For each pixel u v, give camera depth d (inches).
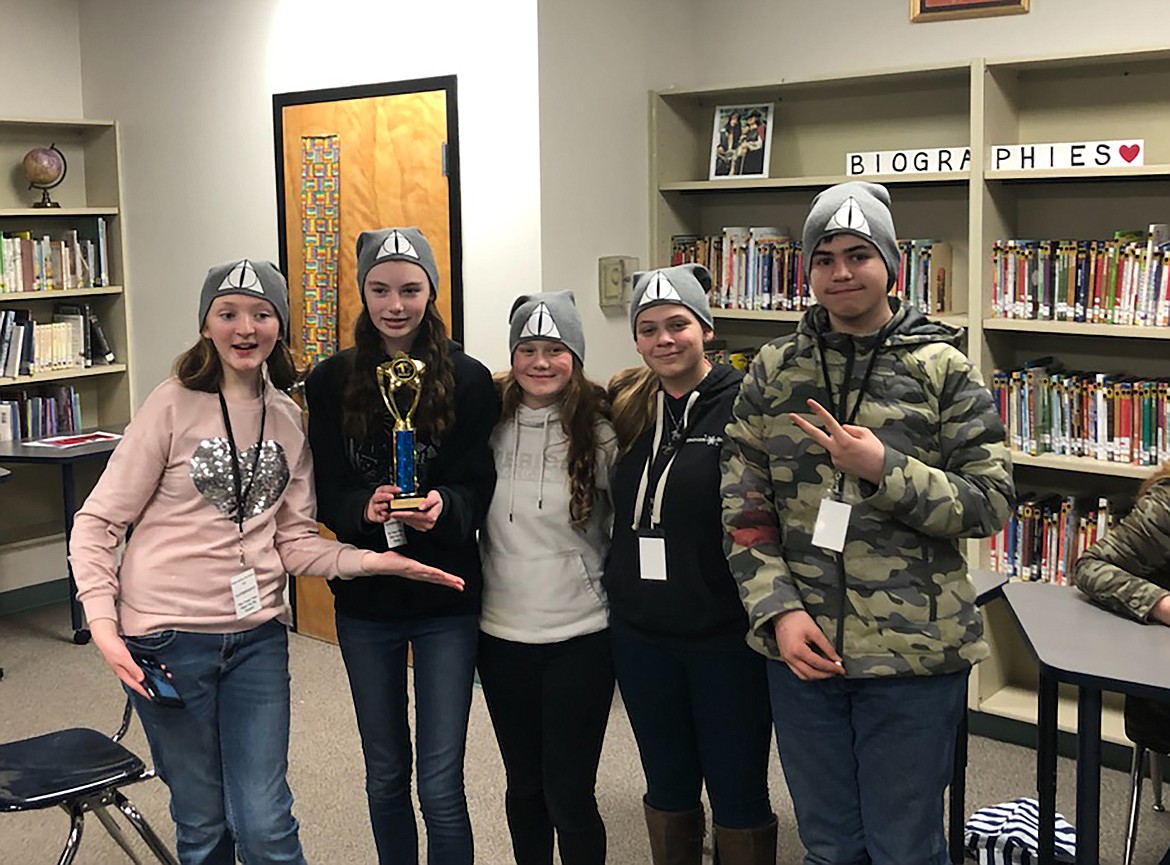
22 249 206.8
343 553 99.6
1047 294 150.6
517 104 164.4
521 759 104.7
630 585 98.5
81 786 103.0
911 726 86.7
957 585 86.4
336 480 102.4
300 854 100.3
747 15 180.5
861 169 165.0
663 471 97.0
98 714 167.9
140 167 212.5
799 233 180.4
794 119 178.7
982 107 149.6
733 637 95.8
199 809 98.6
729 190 183.3
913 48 166.2
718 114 179.6
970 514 82.7
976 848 125.6
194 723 96.8
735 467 92.4
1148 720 115.9
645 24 177.9
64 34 216.8
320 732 160.4
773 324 184.2
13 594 218.2
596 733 102.7
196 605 95.9
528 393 104.0
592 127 170.9
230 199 199.8
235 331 95.4
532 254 165.8
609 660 102.7
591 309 173.5
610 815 136.6
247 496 98.0
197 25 199.3
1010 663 166.4
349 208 183.8
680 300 96.4
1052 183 157.3
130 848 113.9
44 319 222.5
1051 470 162.4
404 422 97.6
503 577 102.3
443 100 170.9
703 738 98.2
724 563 95.8
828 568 87.4
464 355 104.7
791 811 136.7
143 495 95.8
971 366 85.9
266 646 99.8
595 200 172.2
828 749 90.4
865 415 85.6
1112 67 151.6
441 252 174.6
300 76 187.3
